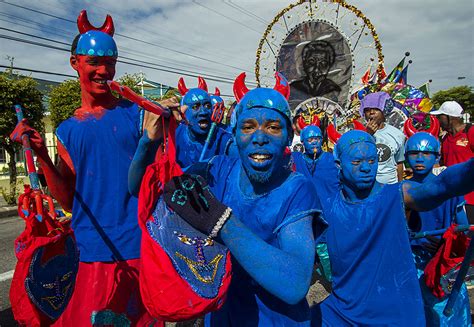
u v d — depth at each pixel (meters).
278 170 1.65
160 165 1.64
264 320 1.71
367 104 4.66
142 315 2.54
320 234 1.68
